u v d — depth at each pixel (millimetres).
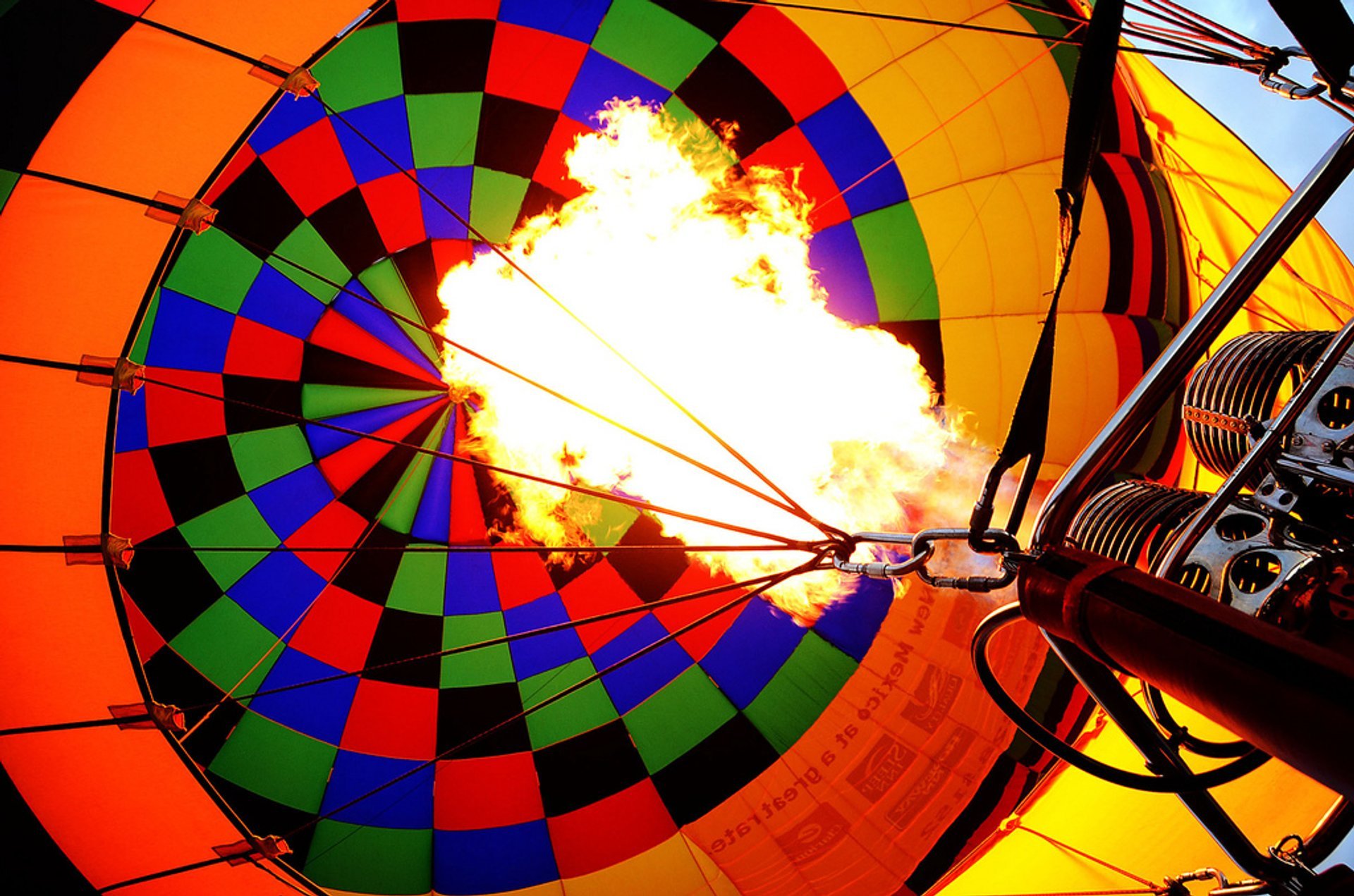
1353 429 2736
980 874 6656
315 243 6949
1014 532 2150
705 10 6754
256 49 4457
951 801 7023
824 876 7023
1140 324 7090
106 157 4391
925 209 7027
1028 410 1933
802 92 6906
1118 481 3879
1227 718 1597
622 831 7352
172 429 6941
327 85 6555
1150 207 7059
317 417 7305
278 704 7180
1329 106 2973
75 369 4441
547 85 6867
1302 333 3381
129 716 4844
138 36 4445
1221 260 7148
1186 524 2930
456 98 6801
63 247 4371
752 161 7020
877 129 6930
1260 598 2596
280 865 5656
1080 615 1893
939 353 7164
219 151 4418
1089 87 1683
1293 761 1508
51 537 4539
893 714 7305
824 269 7148
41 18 4414
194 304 6820
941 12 6773
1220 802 6051
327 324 7191
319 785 7172
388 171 6922
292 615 7312
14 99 4328
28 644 4570
